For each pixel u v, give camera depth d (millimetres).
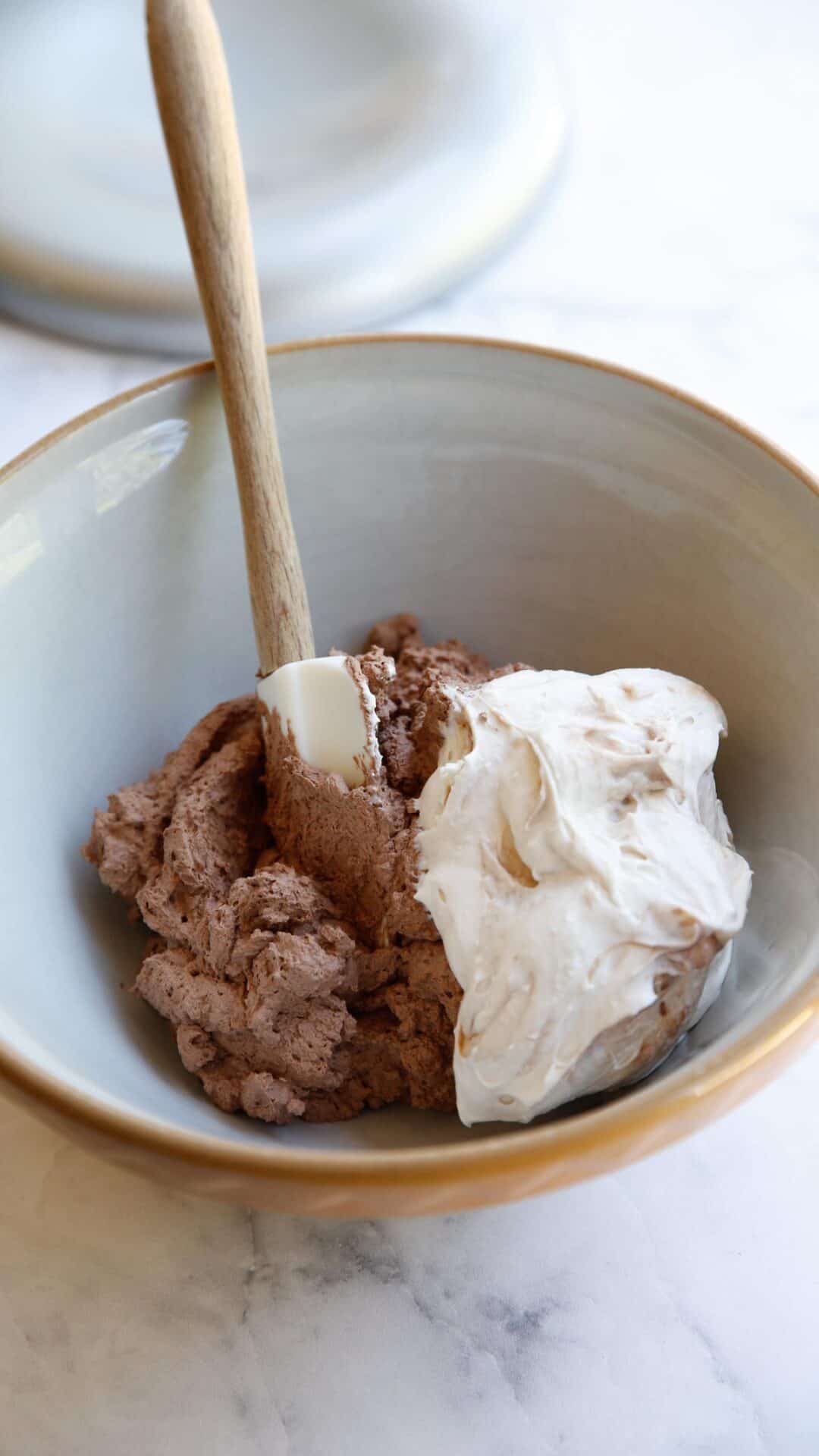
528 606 787
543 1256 667
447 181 977
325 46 1029
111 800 716
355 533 781
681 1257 666
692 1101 576
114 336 946
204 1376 645
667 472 732
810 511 692
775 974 634
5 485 702
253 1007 662
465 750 679
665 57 1123
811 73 1103
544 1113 653
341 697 691
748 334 955
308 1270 663
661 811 660
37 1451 634
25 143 998
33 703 710
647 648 761
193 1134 578
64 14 1044
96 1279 662
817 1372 645
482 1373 645
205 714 778
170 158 681
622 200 1029
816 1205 677
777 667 706
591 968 629
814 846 661
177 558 753
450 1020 663
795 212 1020
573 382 740
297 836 702
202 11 673
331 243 941
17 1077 593
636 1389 642
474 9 1052
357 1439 634
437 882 656
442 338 745
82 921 704
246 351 705
